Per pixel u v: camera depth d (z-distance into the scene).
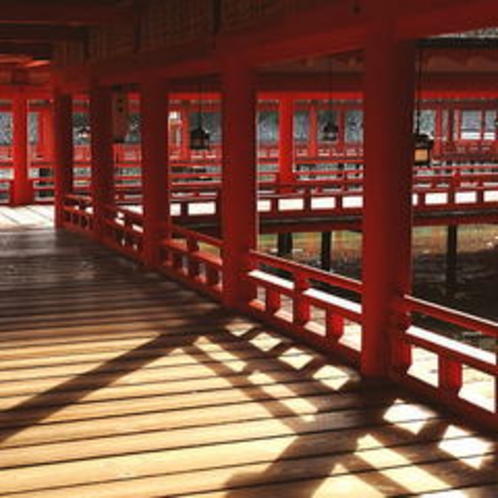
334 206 15.26
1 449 5.36
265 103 25.44
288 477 4.96
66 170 15.33
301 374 6.77
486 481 4.90
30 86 18.58
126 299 9.51
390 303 6.55
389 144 6.41
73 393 6.34
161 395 6.30
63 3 10.55
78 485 4.86
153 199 11.28
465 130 35.97
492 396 6.24
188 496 4.72
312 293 7.74
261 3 7.76
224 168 8.95
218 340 7.77
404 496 4.72
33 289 10.04
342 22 6.55
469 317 5.79
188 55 9.39
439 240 21.20
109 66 12.11
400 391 6.37
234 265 8.95
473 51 11.16
